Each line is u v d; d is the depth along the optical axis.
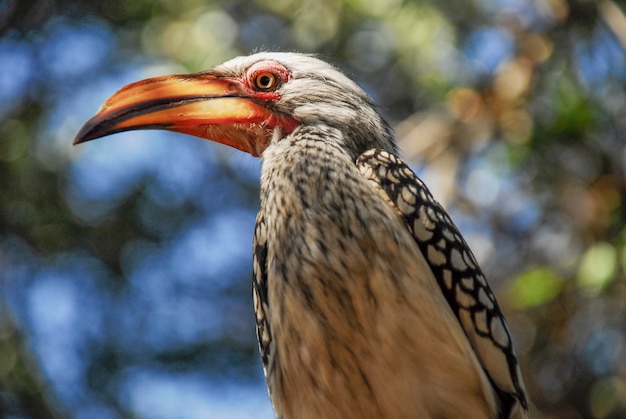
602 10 12.00
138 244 16.03
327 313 5.56
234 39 13.81
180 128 6.89
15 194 15.12
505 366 6.14
